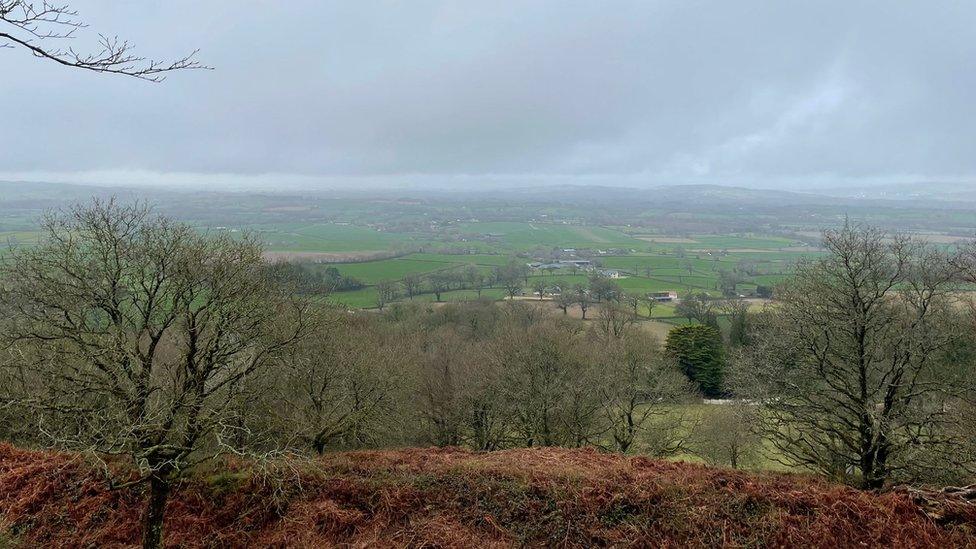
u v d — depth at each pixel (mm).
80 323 8367
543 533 9125
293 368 12359
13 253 9727
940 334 13914
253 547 8898
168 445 7570
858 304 14422
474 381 25375
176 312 8586
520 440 24953
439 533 9070
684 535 9039
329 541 9000
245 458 10602
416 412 25859
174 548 8727
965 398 13656
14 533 8797
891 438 13531
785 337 15500
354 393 19594
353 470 10656
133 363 8250
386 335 30641
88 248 8961
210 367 8531
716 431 23812
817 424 14625
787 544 8828
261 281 10297
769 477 11133
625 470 10836
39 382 10727
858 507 9328
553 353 25141
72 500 9367
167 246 9250
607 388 24078
